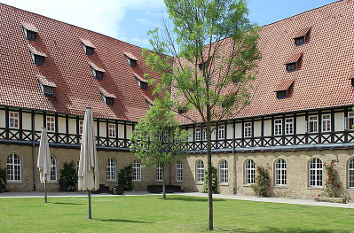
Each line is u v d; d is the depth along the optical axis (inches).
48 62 1272.1
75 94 1272.1
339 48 1143.6
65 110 1197.7
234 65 609.9
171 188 1386.6
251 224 633.6
